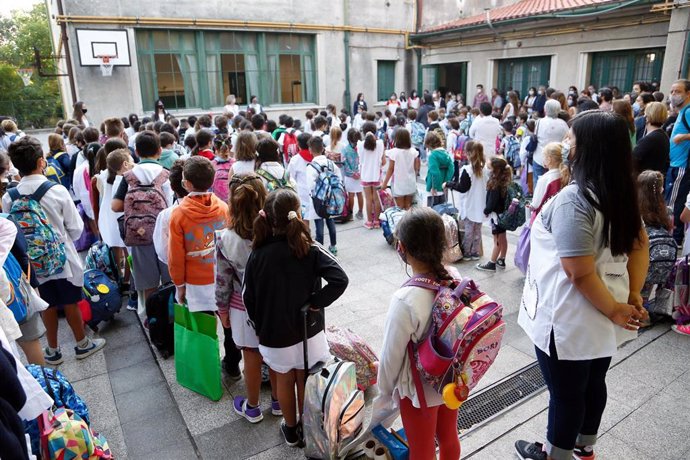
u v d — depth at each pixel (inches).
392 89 660.1
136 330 151.3
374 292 171.2
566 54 489.1
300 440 98.3
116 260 171.9
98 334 149.0
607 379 115.8
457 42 605.3
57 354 132.7
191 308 113.5
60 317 161.8
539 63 525.7
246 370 102.9
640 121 242.4
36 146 121.2
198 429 104.7
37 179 121.2
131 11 462.0
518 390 113.8
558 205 68.3
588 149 66.0
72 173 227.8
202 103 525.0
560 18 474.3
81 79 454.0
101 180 162.6
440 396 69.7
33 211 118.4
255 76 553.9
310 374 92.8
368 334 141.1
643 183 131.0
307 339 90.8
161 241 120.3
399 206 233.1
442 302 64.1
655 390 111.0
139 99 482.6
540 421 102.9
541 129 266.1
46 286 125.0
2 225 89.0
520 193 180.9
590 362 75.7
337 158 261.0
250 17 525.3
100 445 88.0
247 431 103.7
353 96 620.1
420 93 671.1
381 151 245.0
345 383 90.7
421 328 66.6
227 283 96.9
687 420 101.1
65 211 124.4
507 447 95.3
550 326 72.5
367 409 108.0
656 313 140.8
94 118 465.1
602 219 66.4
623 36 437.1
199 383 116.0
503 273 184.7
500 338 64.1
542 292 73.8
